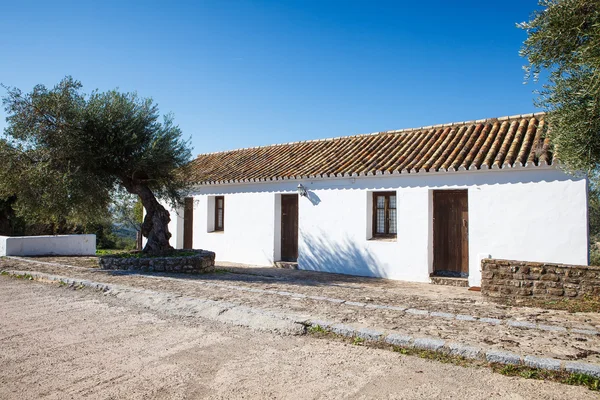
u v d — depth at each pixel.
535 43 6.25
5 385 4.27
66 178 10.91
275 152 18.00
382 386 4.16
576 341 5.15
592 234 15.92
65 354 5.11
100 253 17.28
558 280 7.74
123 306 7.43
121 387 4.20
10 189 11.51
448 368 4.55
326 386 4.18
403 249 12.11
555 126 6.60
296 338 5.63
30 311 7.09
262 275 12.38
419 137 14.08
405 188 12.13
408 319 6.22
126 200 13.99
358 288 10.04
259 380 4.33
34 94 11.34
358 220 13.04
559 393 3.96
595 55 5.51
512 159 10.36
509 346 4.93
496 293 8.21
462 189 11.42
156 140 12.18
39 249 15.15
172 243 18.36
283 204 15.52
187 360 4.89
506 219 10.50
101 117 11.73
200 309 6.92
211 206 17.55
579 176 8.83
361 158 13.86
